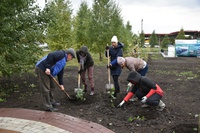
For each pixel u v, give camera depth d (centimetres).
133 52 1658
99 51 2008
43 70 520
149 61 2014
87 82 920
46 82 535
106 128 443
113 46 646
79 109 569
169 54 3022
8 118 500
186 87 826
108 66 633
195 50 2934
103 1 1966
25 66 787
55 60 519
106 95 689
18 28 689
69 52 536
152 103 524
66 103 619
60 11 1689
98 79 993
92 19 1981
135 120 485
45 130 436
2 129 442
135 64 611
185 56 3005
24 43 751
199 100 651
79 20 2227
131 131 432
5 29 633
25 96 695
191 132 421
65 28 1680
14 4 684
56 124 465
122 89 778
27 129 441
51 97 595
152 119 495
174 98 673
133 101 626
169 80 976
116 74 630
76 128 445
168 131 428
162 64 1745
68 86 838
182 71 1294
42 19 757
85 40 2194
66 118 498
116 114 529
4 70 704
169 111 550
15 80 931
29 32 715
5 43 677
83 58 668
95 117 512
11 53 699
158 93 535
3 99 657
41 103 623
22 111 548
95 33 1961
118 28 2014
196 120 488
